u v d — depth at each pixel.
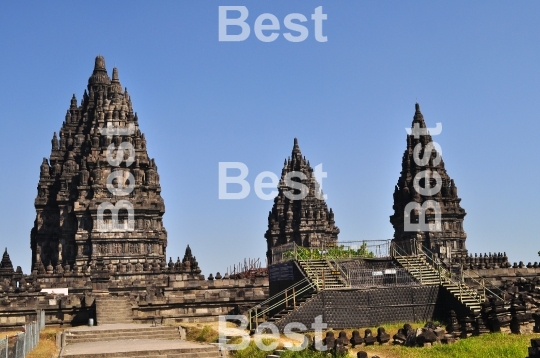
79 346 53.22
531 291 62.88
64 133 143.62
